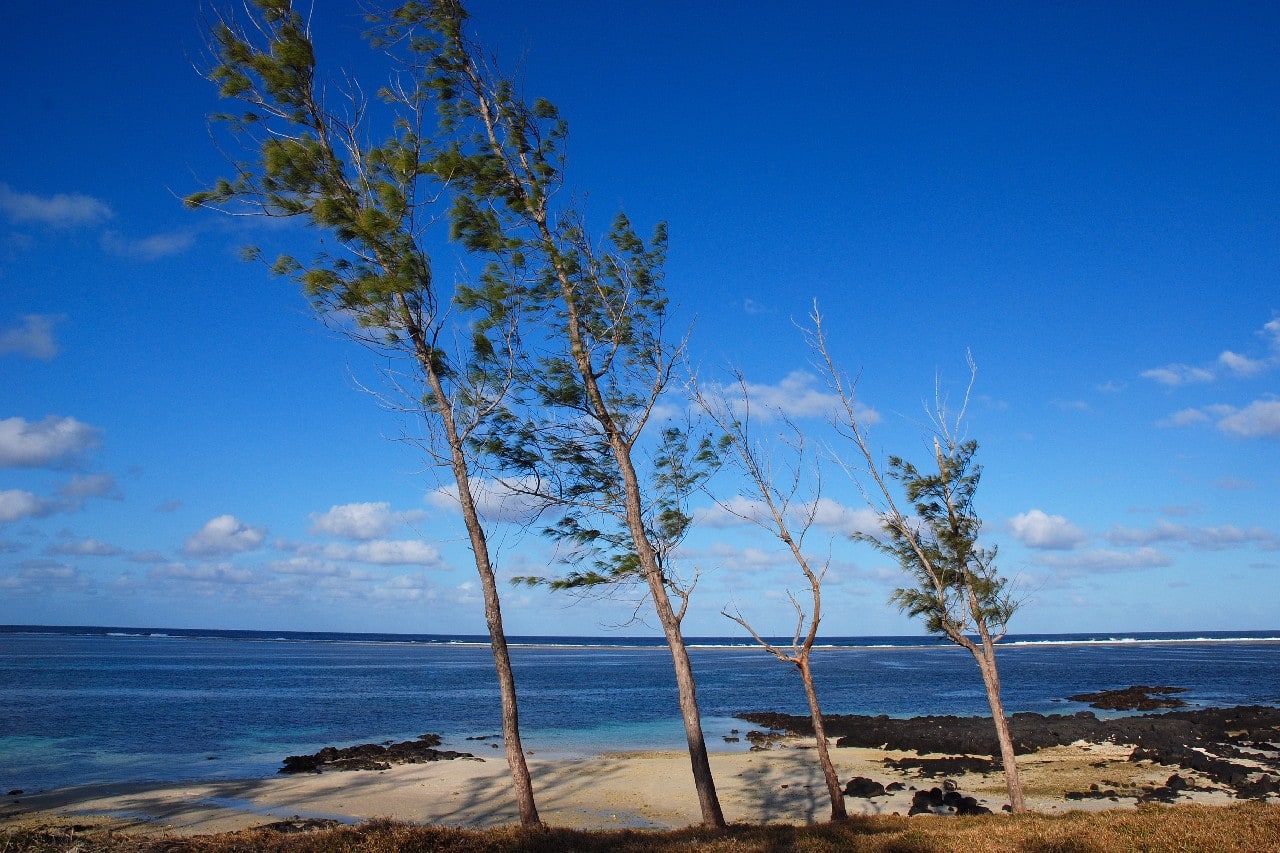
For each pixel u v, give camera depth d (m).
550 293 18.27
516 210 18.28
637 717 53.25
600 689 75.12
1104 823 16.03
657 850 15.01
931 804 25.56
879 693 70.38
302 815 25.23
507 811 25.86
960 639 20.23
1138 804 23.69
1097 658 131.00
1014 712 55.31
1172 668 101.62
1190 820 15.57
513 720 16.72
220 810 25.83
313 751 38.88
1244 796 26.41
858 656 154.62
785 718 49.53
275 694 65.81
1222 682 78.12
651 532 18.77
